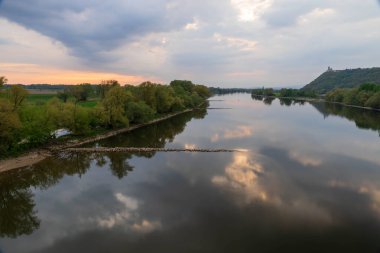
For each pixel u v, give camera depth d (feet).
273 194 107.96
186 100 428.56
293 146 181.57
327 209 95.71
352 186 114.83
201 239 81.10
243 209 96.73
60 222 94.07
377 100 433.48
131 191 115.65
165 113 355.36
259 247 77.10
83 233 86.48
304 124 277.03
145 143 202.39
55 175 139.95
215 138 213.25
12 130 155.33
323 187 113.80
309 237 80.79
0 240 85.76
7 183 130.41
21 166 150.71
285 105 534.37
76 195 114.83
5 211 104.78
